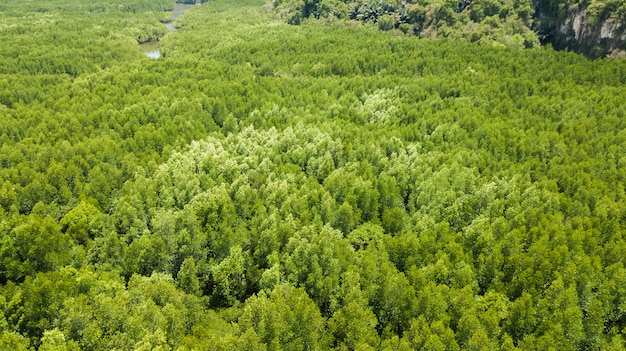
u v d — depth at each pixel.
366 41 193.25
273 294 67.44
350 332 62.47
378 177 101.12
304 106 136.62
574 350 61.25
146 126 119.44
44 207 91.12
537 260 71.81
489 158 102.12
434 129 117.69
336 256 75.31
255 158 104.50
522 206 85.81
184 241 81.62
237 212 92.12
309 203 90.88
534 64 155.50
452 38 193.25
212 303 80.25
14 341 59.34
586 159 101.06
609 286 67.19
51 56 194.00
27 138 113.94
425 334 59.78
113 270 77.31
